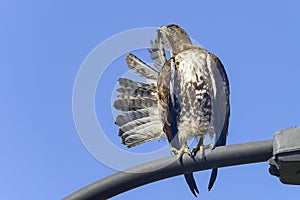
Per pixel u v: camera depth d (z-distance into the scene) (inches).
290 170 259.1
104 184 283.9
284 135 258.7
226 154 284.4
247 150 283.1
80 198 286.8
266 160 282.8
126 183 285.0
